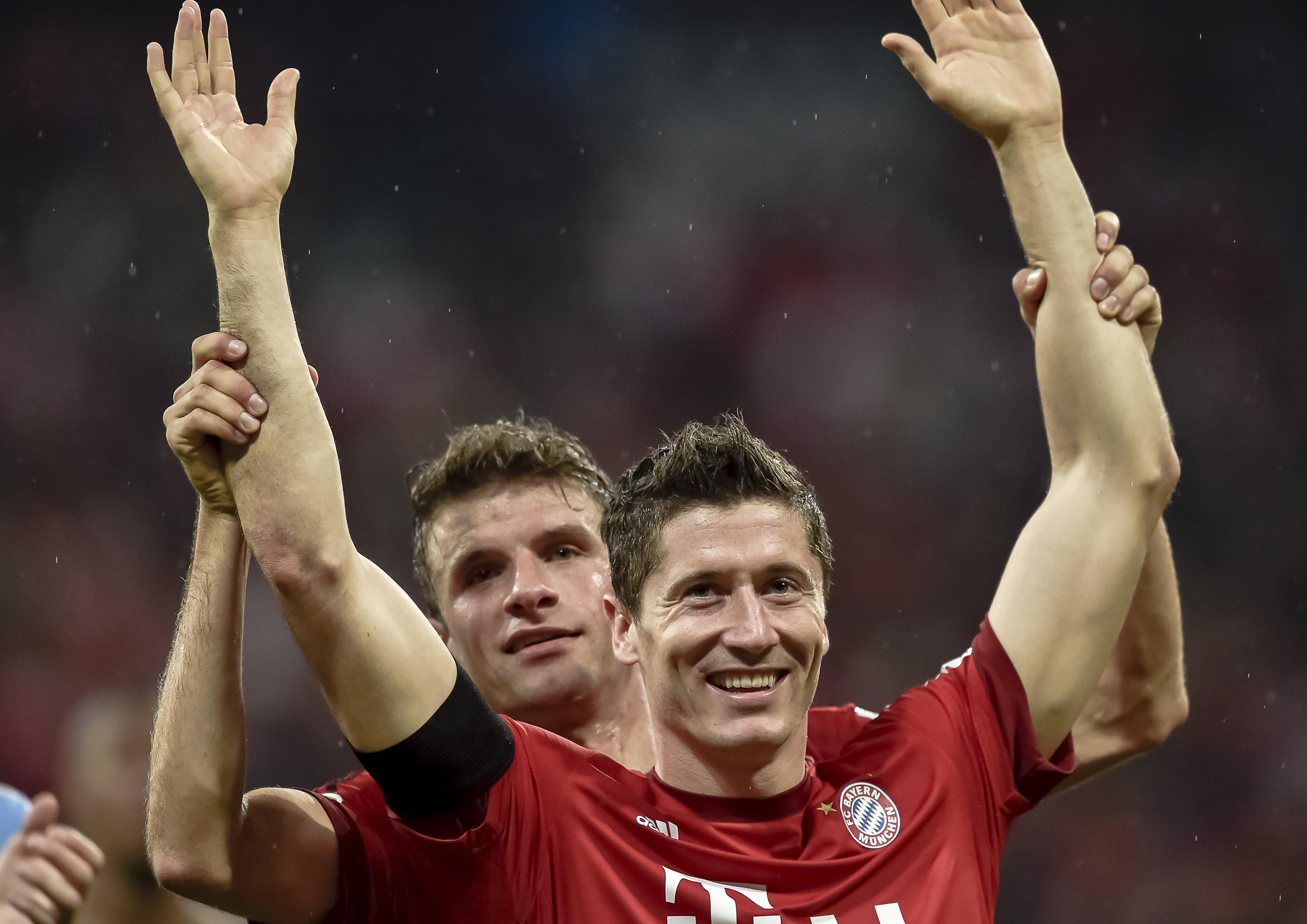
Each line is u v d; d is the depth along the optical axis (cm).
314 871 865
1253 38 5006
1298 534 4238
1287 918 3397
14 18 4794
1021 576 1025
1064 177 1020
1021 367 4491
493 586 1198
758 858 889
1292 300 4669
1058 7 5072
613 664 1194
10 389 4303
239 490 820
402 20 5084
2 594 3922
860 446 4400
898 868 911
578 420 4606
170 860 816
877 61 5072
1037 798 998
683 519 919
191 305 4466
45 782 3606
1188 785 3619
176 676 844
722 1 5194
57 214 4578
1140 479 998
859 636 3997
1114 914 3356
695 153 4991
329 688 830
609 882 871
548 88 5112
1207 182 4850
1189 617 4069
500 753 881
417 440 4394
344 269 4812
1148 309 1033
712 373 4628
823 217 4841
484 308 4800
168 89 844
